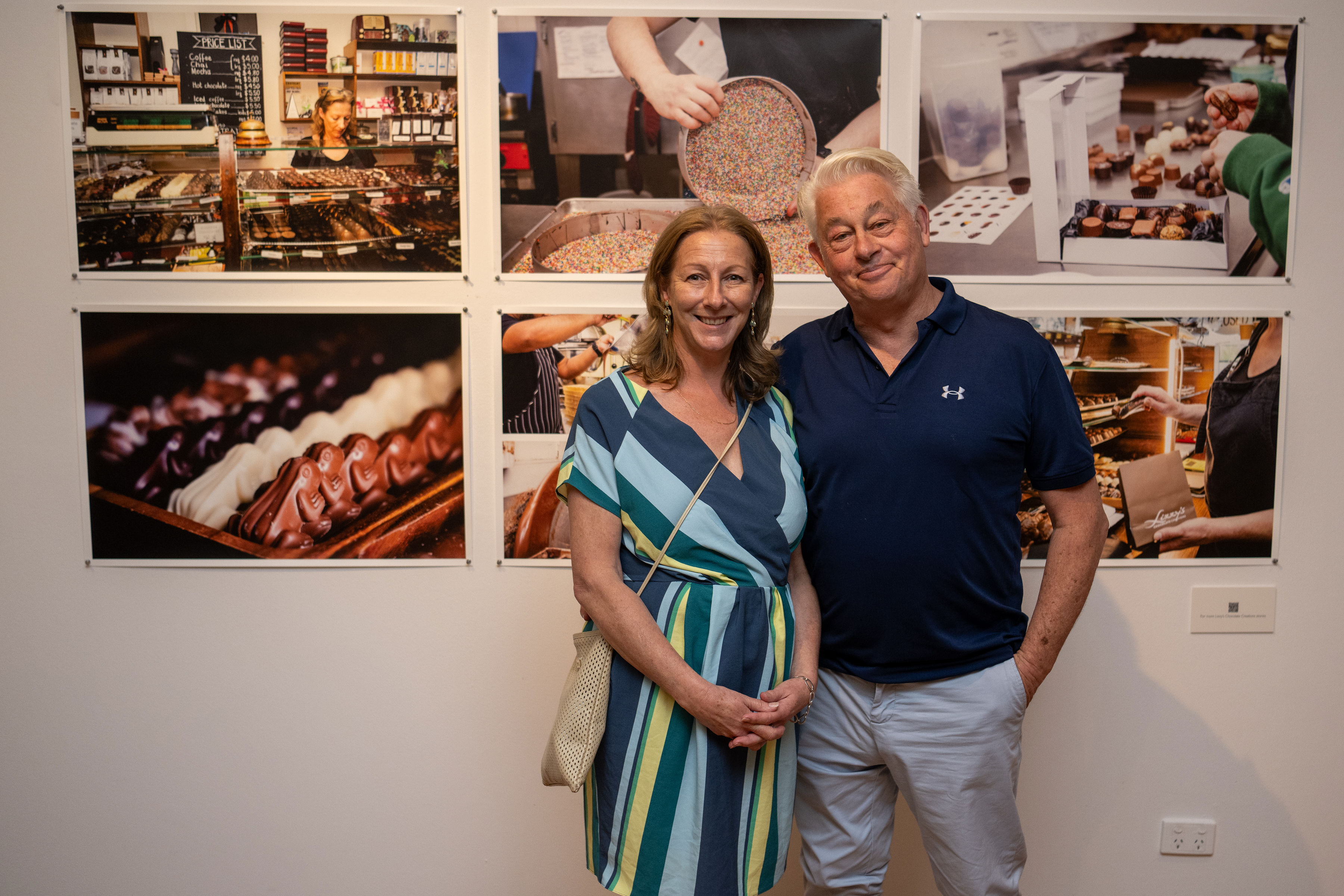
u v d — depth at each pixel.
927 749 1.27
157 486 1.60
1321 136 1.60
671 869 1.11
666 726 1.12
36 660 1.63
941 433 1.20
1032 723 1.68
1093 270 1.61
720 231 1.16
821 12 1.57
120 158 1.57
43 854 1.65
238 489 1.61
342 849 1.67
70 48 1.55
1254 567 1.65
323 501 1.62
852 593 1.25
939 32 1.58
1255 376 1.62
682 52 1.58
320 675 1.64
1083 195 1.60
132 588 1.62
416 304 1.60
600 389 1.20
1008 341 1.26
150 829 1.65
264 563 1.62
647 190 1.60
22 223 1.58
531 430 1.62
